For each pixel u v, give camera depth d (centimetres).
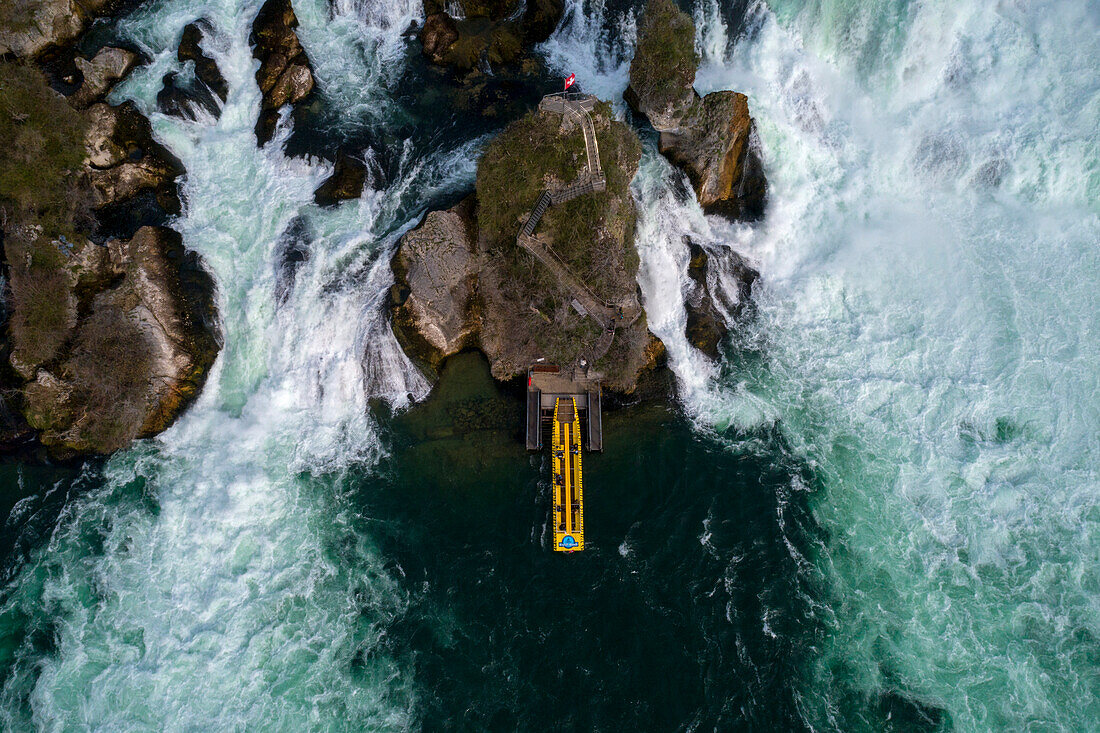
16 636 4234
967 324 5044
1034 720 3925
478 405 4941
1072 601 4234
